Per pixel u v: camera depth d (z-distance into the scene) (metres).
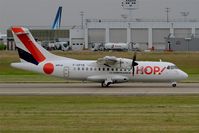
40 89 133.62
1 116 82.00
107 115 83.00
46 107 94.12
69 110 89.50
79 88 137.75
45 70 143.25
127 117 80.88
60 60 144.75
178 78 143.00
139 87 141.12
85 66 143.25
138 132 68.31
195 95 117.56
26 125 73.50
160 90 131.00
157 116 82.12
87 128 71.12
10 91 127.38
